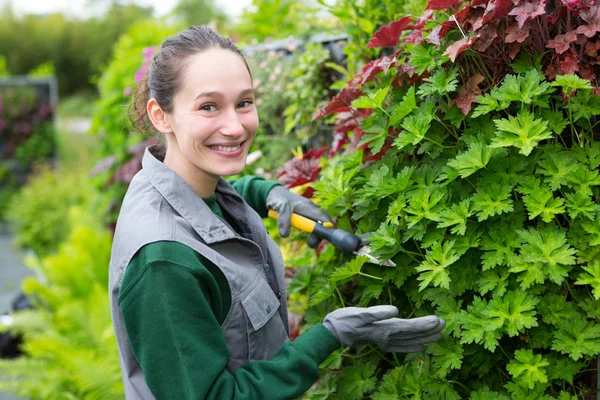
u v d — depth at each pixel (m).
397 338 1.48
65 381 3.59
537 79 1.47
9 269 7.88
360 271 1.76
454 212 1.52
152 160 1.55
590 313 1.46
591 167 1.50
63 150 10.86
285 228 1.85
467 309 1.59
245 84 1.48
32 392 3.72
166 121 1.54
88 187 8.37
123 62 5.61
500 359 1.60
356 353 1.88
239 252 1.55
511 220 1.52
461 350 1.54
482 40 1.57
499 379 1.63
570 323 1.45
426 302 1.70
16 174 10.55
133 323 1.39
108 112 5.62
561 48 1.49
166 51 1.50
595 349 1.41
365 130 1.74
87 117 19.12
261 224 1.71
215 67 1.45
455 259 1.50
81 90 22.50
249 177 2.00
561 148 1.53
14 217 8.87
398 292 1.79
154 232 1.41
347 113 2.01
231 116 1.47
